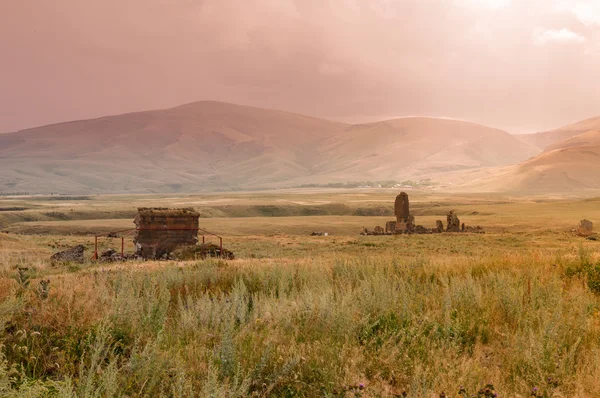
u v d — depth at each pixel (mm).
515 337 7223
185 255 29281
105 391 5266
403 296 9539
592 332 7648
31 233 94250
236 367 6039
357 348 6859
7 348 6352
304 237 59969
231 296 9656
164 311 8219
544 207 149125
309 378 5957
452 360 6586
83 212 170750
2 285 9016
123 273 13141
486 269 13641
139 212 35469
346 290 10500
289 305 9102
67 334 6836
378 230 69938
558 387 5785
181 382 5309
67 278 12406
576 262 13836
